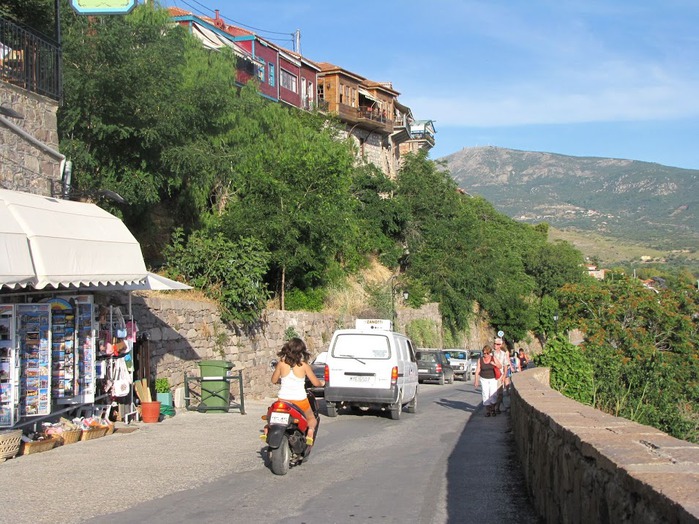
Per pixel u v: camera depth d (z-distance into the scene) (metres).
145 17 25.58
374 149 63.91
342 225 32.25
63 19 21.20
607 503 4.32
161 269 23.83
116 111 21.53
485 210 79.75
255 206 29.06
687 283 41.91
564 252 79.19
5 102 13.70
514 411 13.48
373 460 11.24
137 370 16.06
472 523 7.26
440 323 52.41
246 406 20.25
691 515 2.96
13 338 11.34
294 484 9.20
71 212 13.00
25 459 10.68
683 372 35.34
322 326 31.67
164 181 24.80
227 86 26.94
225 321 22.02
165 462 10.55
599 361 23.09
